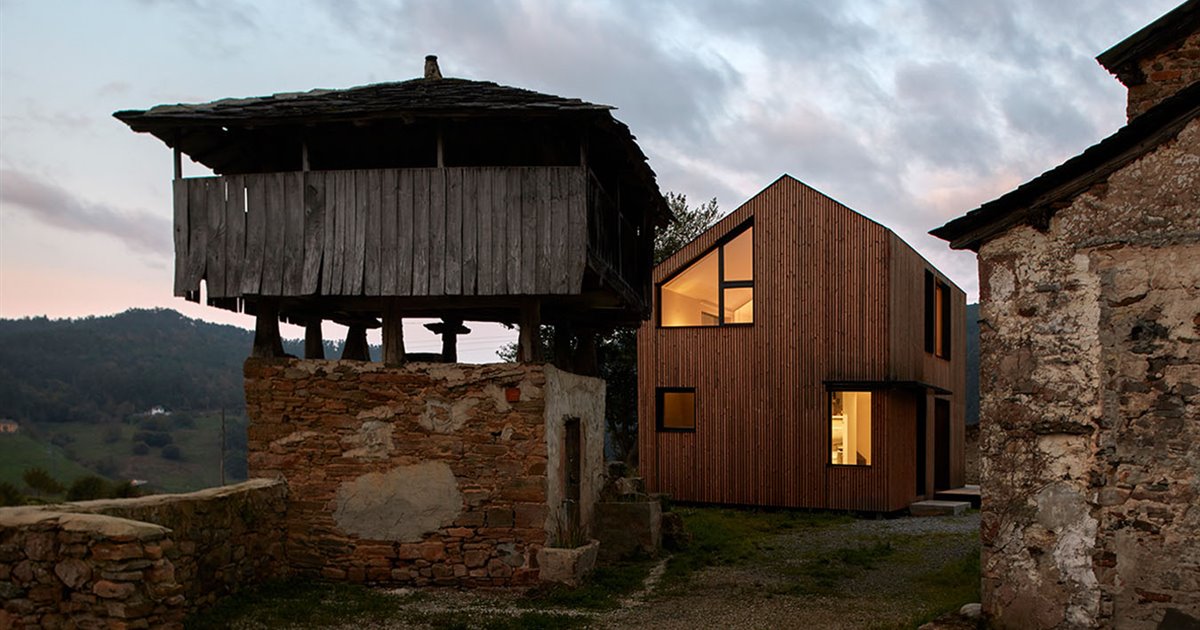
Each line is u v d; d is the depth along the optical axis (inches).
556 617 323.3
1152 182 250.4
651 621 326.0
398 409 389.4
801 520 643.5
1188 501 241.4
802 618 331.0
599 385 515.5
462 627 304.7
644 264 550.9
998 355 270.4
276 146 425.7
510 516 379.6
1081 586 252.8
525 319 401.4
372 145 432.1
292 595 348.5
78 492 418.3
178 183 400.8
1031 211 265.0
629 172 456.8
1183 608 239.9
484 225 381.7
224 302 413.4
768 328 714.8
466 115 371.2
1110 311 254.2
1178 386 244.8
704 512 676.7
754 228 726.5
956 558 471.8
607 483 522.0
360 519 386.3
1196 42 322.0
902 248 723.4
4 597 260.8
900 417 709.3
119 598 253.9
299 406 394.3
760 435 709.9
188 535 309.4
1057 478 258.7
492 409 384.5
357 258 385.4
